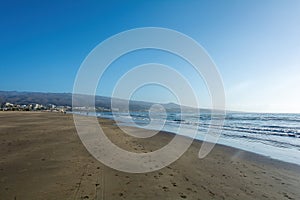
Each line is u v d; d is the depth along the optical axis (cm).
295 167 899
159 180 647
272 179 723
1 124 2156
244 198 544
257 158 1062
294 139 1800
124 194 532
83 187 564
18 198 491
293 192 604
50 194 516
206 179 681
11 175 645
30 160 811
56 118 3228
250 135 2025
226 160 988
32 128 1831
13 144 1111
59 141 1222
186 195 543
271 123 3700
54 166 740
